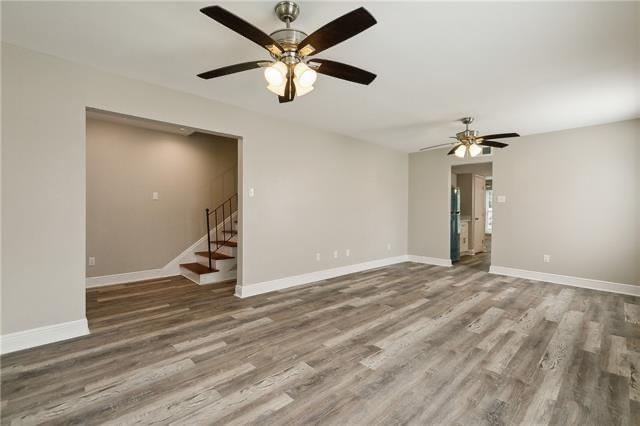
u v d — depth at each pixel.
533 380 2.02
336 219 5.08
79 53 2.48
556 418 1.66
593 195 4.38
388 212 6.15
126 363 2.21
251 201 3.91
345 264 5.25
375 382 1.99
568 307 3.50
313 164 4.68
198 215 5.42
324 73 2.12
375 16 1.94
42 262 2.48
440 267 5.88
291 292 4.09
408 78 2.88
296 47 1.84
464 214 7.91
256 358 2.29
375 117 4.12
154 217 4.93
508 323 3.00
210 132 3.60
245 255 3.87
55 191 2.54
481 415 1.68
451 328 2.88
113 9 1.91
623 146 4.15
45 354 2.32
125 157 4.65
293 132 4.39
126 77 2.89
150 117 3.04
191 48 2.39
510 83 2.98
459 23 2.02
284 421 1.63
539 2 1.80
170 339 2.61
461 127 4.57
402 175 6.51
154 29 2.13
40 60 2.46
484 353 2.39
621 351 2.42
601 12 1.88
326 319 3.10
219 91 3.26
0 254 2.31
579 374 2.09
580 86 3.03
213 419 1.64
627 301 3.72
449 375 2.08
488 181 11.57
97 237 4.41
